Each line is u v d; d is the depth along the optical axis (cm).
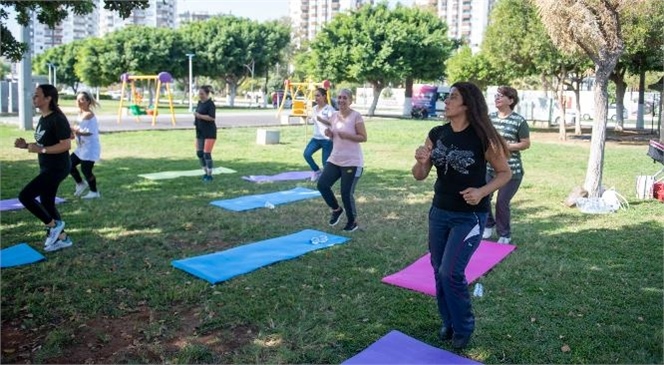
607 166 1291
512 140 573
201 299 432
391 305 425
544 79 2261
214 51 4609
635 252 573
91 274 484
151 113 2572
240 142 1644
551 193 920
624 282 482
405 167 1177
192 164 1159
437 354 348
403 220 702
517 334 379
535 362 343
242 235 620
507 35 2038
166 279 475
